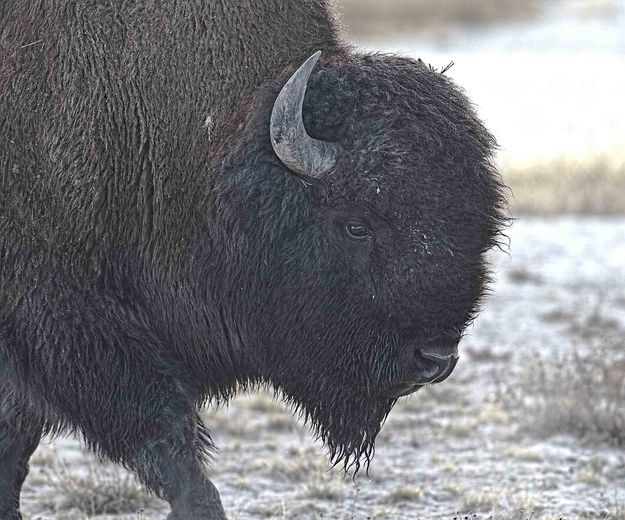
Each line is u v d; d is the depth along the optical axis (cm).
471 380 3812
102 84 2217
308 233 2142
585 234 5956
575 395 3431
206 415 3406
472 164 2088
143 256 2230
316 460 3067
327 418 2228
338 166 2095
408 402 3559
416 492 2841
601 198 6638
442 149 2077
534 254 5525
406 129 2083
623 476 2980
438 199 2064
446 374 2119
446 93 2136
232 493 2884
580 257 5491
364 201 2083
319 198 2120
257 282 2198
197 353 2284
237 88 2236
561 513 2712
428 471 3030
